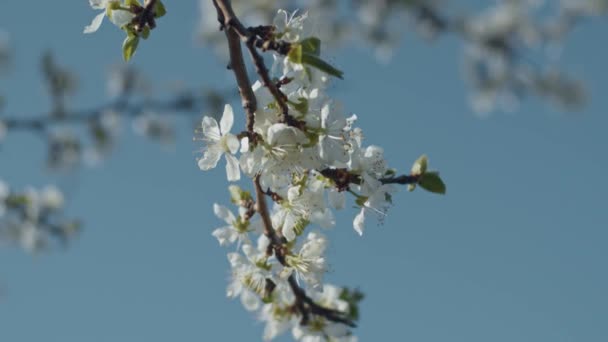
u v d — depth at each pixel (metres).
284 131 0.71
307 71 0.71
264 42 0.71
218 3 0.71
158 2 0.74
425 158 0.75
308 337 0.83
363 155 0.74
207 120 0.72
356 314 0.87
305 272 0.77
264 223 0.77
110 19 0.73
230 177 0.72
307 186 0.74
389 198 0.75
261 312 0.83
